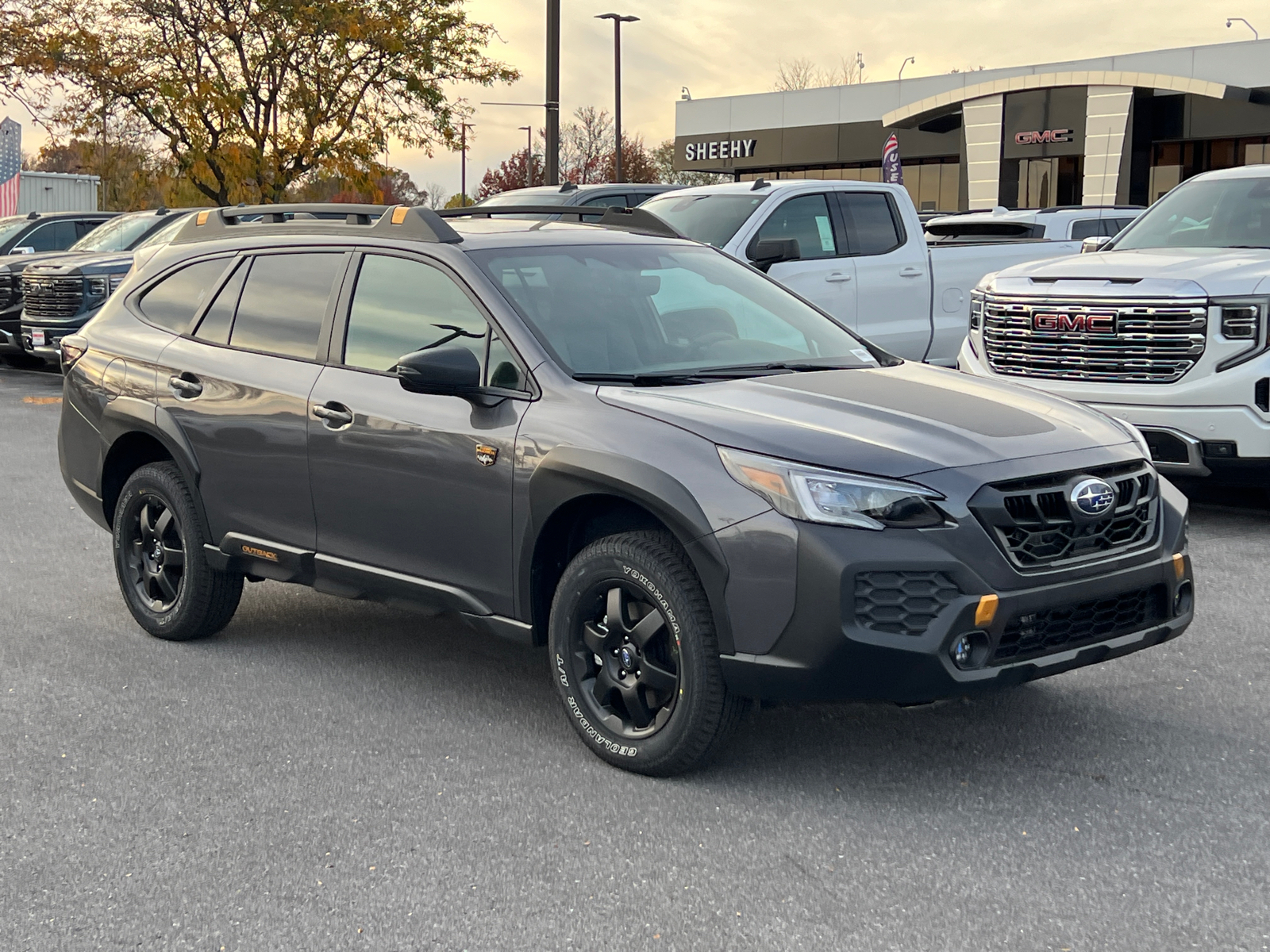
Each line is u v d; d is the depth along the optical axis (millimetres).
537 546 4461
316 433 5117
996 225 14672
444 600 4793
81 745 4633
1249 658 5531
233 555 5539
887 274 12008
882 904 3443
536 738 4680
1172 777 4277
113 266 16438
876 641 3818
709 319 5160
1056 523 4020
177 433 5641
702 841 3828
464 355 4480
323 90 29094
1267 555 7371
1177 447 7734
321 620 6238
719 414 4203
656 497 4062
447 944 3262
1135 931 3291
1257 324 7488
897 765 4398
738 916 3383
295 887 3568
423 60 29078
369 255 5246
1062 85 39156
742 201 11602
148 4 28281
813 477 3893
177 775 4355
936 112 42031
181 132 28922
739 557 3934
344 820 3996
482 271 4879
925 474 3906
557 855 3742
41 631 6074
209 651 5762
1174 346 7699
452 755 4516
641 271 5266
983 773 4328
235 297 5711
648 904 3455
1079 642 4129
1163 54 39062
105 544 7887
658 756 4207
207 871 3664
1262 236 8773
